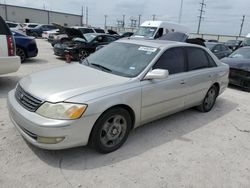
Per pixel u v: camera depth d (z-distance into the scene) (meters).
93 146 3.26
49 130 2.83
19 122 3.07
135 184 2.85
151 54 4.03
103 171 3.03
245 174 3.21
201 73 4.80
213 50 11.90
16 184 2.70
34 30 28.72
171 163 3.31
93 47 11.77
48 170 2.96
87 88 3.17
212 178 3.07
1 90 5.90
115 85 3.36
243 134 4.44
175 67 4.28
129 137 3.93
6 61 5.66
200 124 4.72
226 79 5.75
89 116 3.00
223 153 3.69
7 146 3.37
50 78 3.52
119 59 4.11
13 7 57.56
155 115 4.02
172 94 4.15
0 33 5.54
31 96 3.09
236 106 6.13
